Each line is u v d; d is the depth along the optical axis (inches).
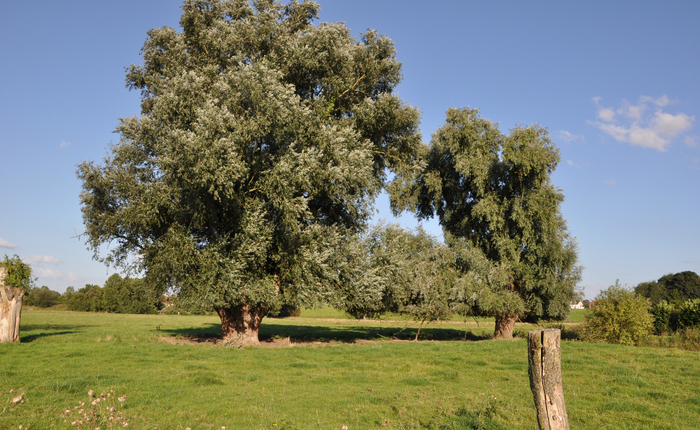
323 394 416.2
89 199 897.5
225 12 978.1
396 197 1248.8
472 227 1237.1
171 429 292.0
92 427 272.7
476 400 380.2
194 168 699.4
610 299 935.0
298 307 868.0
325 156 836.6
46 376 463.2
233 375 502.6
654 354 681.0
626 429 306.2
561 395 205.0
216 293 770.2
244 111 798.5
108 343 797.9
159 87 904.9
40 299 4320.9
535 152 1096.2
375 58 1018.1
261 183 791.1
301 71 920.3
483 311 1122.7
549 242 1099.9
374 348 822.5
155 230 889.5
